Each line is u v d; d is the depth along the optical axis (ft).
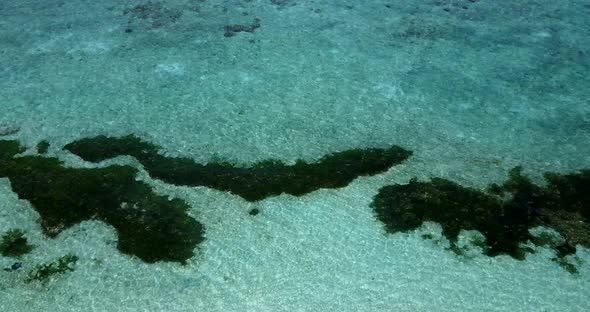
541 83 68.64
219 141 59.41
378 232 49.70
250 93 66.28
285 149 58.54
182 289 44.75
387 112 63.67
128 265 46.75
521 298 44.11
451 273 46.11
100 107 63.98
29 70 70.03
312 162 57.00
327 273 45.98
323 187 54.29
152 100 65.05
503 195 53.62
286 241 48.78
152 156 57.57
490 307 43.34
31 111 63.31
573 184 54.90
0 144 58.80
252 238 49.08
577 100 65.98
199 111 63.52
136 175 55.42
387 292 44.45
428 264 46.85
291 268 46.42
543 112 64.08
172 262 46.96
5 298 44.24
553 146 59.52
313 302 43.68
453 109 64.18
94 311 43.11
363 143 59.47
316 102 64.95
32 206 52.13
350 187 54.34
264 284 45.11
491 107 64.64
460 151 58.75
